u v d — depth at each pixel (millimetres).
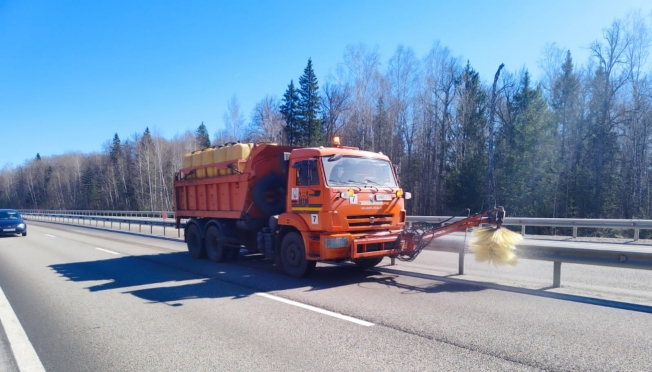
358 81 36875
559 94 37438
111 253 15055
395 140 39219
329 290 8055
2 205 118500
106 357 5000
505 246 7918
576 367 4273
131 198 72500
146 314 6781
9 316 6902
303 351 4934
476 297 7215
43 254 15172
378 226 9039
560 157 35625
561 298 7082
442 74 38500
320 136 45250
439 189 37875
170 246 17125
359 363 4527
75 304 7590
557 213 32344
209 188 12578
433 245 9453
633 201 31750
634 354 4578
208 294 8062
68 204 91688
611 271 9492
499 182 31172
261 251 10414
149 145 66000
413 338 5246
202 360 4777
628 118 32438
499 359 4523
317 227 8539
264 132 44594
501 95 36312
